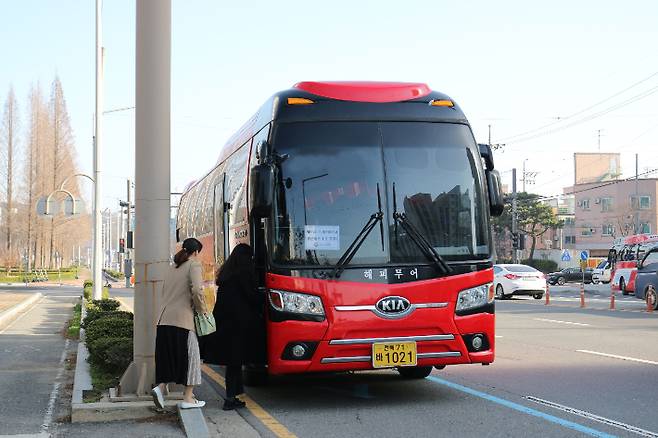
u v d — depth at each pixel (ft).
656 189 264.52
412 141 27.45
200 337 27.12
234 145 36.45
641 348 42.73
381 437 22.34
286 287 25.59
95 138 84.69
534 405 26.55
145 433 23.04
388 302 25.71
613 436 21.83
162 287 26.96
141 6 27.02
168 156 27.32
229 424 24.56
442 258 26.55
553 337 49.32
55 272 263.70
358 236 26.13
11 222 261.85
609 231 274.77
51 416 25.96
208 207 43.11
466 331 26.40
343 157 26.81
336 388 31.32
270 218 26.03
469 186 27.61
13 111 261.85
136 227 27.14
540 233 244.83
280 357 25.53
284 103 27.20
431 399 28.30
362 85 28.19
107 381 30.17
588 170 310.45
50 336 55.57
